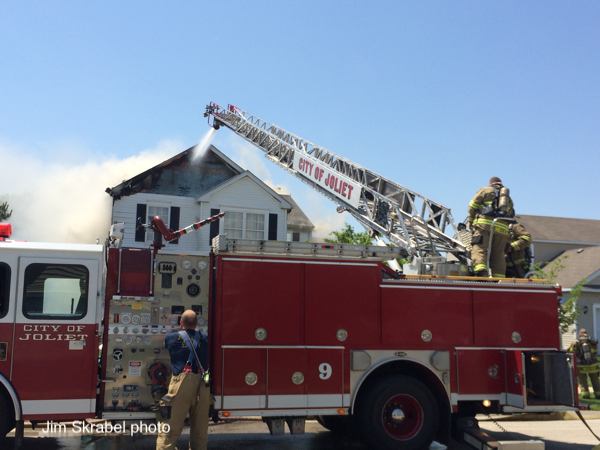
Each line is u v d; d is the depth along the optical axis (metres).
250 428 7.00
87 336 4.84
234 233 16.77
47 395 4.70
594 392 9.75
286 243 5.43
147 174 16.42
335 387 5.30
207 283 5.30
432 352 5.60
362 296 5.52
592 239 20.45
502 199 6.60
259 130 12.36
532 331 5.86
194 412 4.75
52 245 4.96
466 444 6.00
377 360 5.47
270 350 5.19
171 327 5.11
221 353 5.06
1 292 4.77
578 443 6.30
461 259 7.06
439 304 5.70
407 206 7.72
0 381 4.61
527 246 6.74
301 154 10.05
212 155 17.19
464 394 5.59
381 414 5.40
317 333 5.34
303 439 6.42
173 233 5.29
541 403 5.61
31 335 4.74
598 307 15.98
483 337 5.74
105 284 5.07
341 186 8.66
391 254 5.69
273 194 17.20
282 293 5.32
